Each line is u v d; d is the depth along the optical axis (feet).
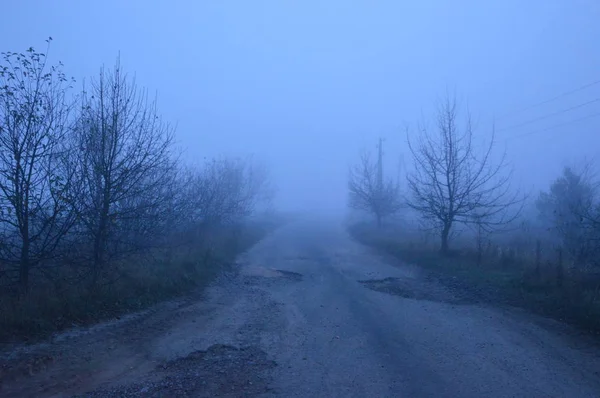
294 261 62.75
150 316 30.50
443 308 35.12
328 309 35.09
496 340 26.53
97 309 29.19
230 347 25.16
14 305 25.77
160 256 45.52
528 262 46.01
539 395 18.69
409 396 18.60
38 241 31.50
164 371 21.17
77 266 33.78
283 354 24.12
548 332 27.91
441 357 23.58
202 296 38.50
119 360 22.25
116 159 35.50
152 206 37.99
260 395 18.48
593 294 32.04
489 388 19.42
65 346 23.13
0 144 28.71
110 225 35.63
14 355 21.18
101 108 34.73
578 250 45.27
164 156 39.91
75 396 17.93
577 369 21.72
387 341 26.55
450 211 59.00
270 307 35.65
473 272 47.52
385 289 43.32
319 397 18.40
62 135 31.45
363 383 19.98
